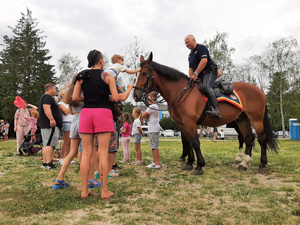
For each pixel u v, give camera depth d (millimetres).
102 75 3510
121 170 5656
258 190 3873
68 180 4617
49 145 5867
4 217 2777
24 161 7199
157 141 6121
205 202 3318
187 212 2941
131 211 2971
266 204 3191
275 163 6656
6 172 5469
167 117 50844
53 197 3500
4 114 29625
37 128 8836
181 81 5418
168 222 2637
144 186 4188
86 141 3545
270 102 38000
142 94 5156
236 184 4285
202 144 17344
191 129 5207
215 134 21844
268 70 36750
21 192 3766
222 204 3229
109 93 3723
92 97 3506
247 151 6008
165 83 5359
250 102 5812
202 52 5379
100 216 2777
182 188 4055
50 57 43281
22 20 42125
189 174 5203
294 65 35406
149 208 3047
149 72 5203
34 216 2814
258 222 2604
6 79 38500
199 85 5344
